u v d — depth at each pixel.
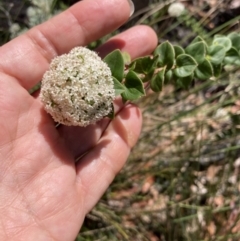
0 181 0.13
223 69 0.21
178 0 0.22
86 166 0.15
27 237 0.13
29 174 0.14
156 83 0.14
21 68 0.14
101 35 0.15
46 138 0.14
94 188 0.14
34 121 0.14
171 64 0.14
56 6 0.20
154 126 0.21
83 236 0.19
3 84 0.14
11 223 0.13
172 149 0.21
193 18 0.22
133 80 0.13
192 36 0.24
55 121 0.14
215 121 0.21
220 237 0.18
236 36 0.16
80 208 0.14
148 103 0.21
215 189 0.19
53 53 0.15
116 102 0.15
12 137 0.14
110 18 0.15
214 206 0.20
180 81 0.15
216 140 0.20
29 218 0.13
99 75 0.13
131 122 0.15
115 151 0.15
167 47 0.14
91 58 0.13
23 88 0.14
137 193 0.21
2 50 0.14
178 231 0.20
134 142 0.15
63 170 0.14
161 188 0.21
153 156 0.20
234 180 0.21
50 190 0.14
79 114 0.13
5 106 0.14
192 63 0.14
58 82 0.12
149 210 0.20
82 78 0.12
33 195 0.13
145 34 0.16
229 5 0.25
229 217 0.20
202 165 0.22
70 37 0.15
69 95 0.12
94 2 0.15
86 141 0.15
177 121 0.21
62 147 0.14
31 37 0.15
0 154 0.13
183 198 0.20
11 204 0.13
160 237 0.21
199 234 0.19
